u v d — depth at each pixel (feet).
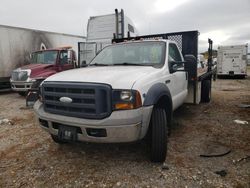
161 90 11.49
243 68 69.72
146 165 11.52
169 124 13.61
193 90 19.49
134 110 9.82
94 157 12.52
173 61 14.44
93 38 39.27
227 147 13.57
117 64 14.42
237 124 18.17
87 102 10.07
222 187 9.58
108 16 37.86
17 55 39.93
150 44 15.12
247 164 11.51
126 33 37.76
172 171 10.89
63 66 36.14
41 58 36.78
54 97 11.04
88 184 10.00
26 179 10.52
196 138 15.16
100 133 9.92
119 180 10.24
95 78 10.36
